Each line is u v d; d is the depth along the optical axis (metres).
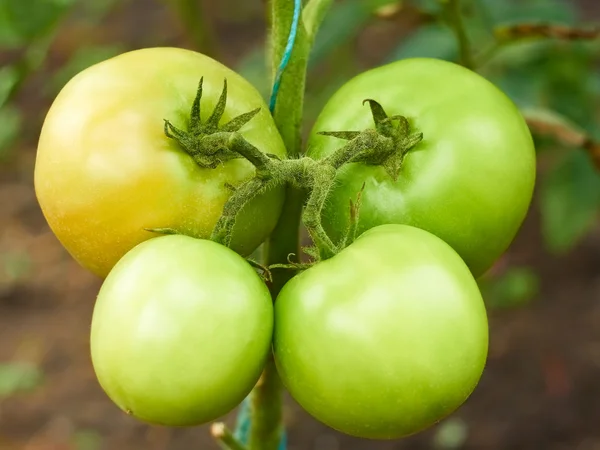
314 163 0.48
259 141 0.51
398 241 0.48
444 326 0.47
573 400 1.26
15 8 0.69
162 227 0.49
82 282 1.63
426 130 0.51
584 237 1.53
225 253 0.47
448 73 0.53
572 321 1.39
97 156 0.49
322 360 0.47
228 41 2.17
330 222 0.52
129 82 0.50
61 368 1.43
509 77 1.02
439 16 0.70
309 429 1.29
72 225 0.50
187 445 1.28
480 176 0.51
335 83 1.37
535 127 0.66
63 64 2.16
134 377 0.46
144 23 2.29
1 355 1.46
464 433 1.23
